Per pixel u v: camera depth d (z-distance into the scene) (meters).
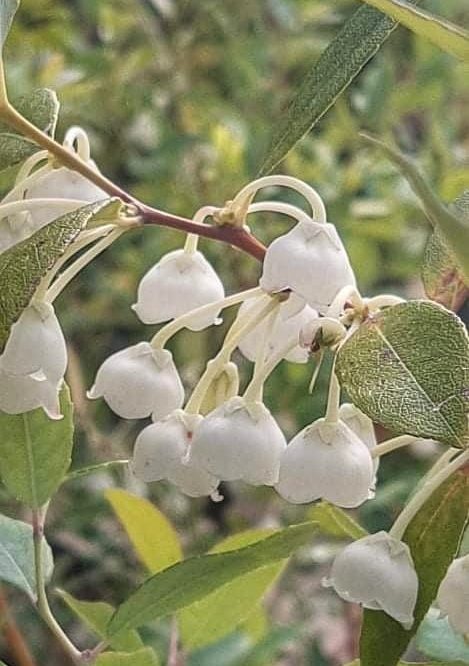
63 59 0.34
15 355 0.11
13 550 0.15
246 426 0.11
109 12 0.35
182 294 0.13
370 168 0.32
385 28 0.12
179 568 0.12
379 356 0.09
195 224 0.12
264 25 0.35
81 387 0.30
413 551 0.11
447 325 0.09
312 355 0.11
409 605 0.10
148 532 0.17
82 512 0.31
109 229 0.12
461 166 0.31
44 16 0.34
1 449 0.14
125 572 0.32
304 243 0.11
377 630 0.11
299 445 0.11
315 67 0.12
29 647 0.28
